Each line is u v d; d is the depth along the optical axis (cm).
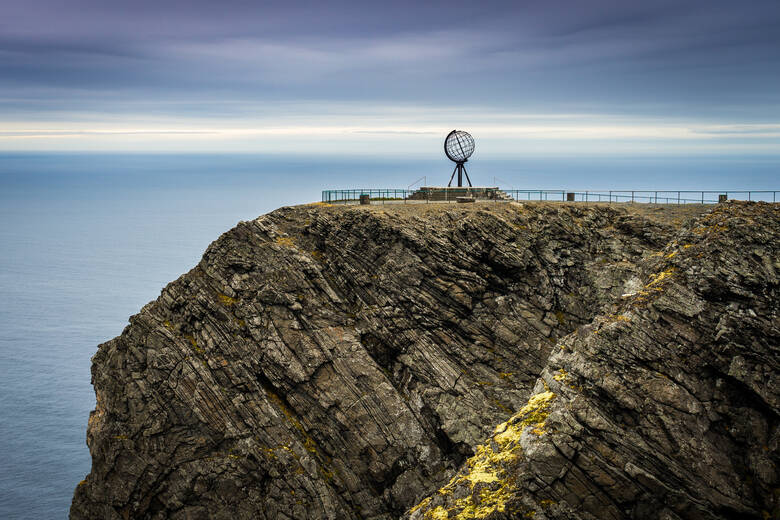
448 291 6925
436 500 4716
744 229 4875
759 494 4206
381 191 8956
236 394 6575
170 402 6550
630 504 4300
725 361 4469
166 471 6378
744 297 4578
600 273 7188
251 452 6297
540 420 4712
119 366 6781
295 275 7038
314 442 6544
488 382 6725
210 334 6831
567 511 4284
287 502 6147
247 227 7388
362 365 6706
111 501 6425
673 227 7400
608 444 4375
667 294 4734
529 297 7144
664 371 4541
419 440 6450
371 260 7219
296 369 6619
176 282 7212
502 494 4450
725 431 4397
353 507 6319
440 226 7238
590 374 4600
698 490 4228
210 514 6256
